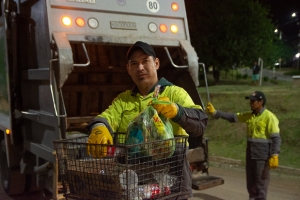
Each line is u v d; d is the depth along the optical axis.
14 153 4.83
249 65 21.27
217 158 8.45
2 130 5.10
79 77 4.99
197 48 20.30
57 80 3.48
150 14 4.32
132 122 2.06
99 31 3.94
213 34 20.02
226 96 12.25
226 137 9.84
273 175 7.14
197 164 4.23
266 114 4.82
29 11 4.16
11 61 4.44
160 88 2.32
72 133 4.08
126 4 4.15
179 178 2.11
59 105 3.48
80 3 3.85
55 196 3.50
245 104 11.28
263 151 4.78
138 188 1.90
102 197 1.93
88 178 1.97
